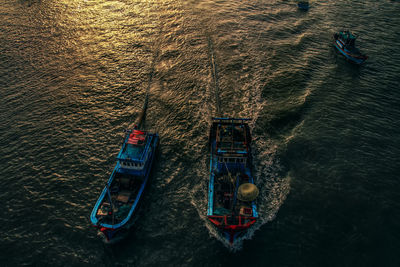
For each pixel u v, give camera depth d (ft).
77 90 212.43
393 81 219.00
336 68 232.73
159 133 182.50
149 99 205.77
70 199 149.18
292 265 120.88
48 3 322.75
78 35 269.64
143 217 140.36
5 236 133.59
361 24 288.92
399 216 136.77
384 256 122.01
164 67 233.76
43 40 262.88
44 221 139.64
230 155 142.82
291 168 160.35
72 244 130.72
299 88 212.43
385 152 167.63
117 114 195.52
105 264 123.54
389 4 325.21
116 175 149.48
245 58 241.96
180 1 327.26
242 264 122.21
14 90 211.20
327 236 130.11
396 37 267.39
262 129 182.19
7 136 179.73
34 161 166.91
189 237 132.26
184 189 152.25
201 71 228.84
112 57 243.40
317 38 269.85
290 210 140.67
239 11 311.68
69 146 175.32
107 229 125.90
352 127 182.60
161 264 123.24
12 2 325.83
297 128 182.70
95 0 328.49
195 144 175.73
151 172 157.89
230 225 123.85
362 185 150.41
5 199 148.66
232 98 205.26
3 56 242.78
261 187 150.71
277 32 276.82
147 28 279.28
